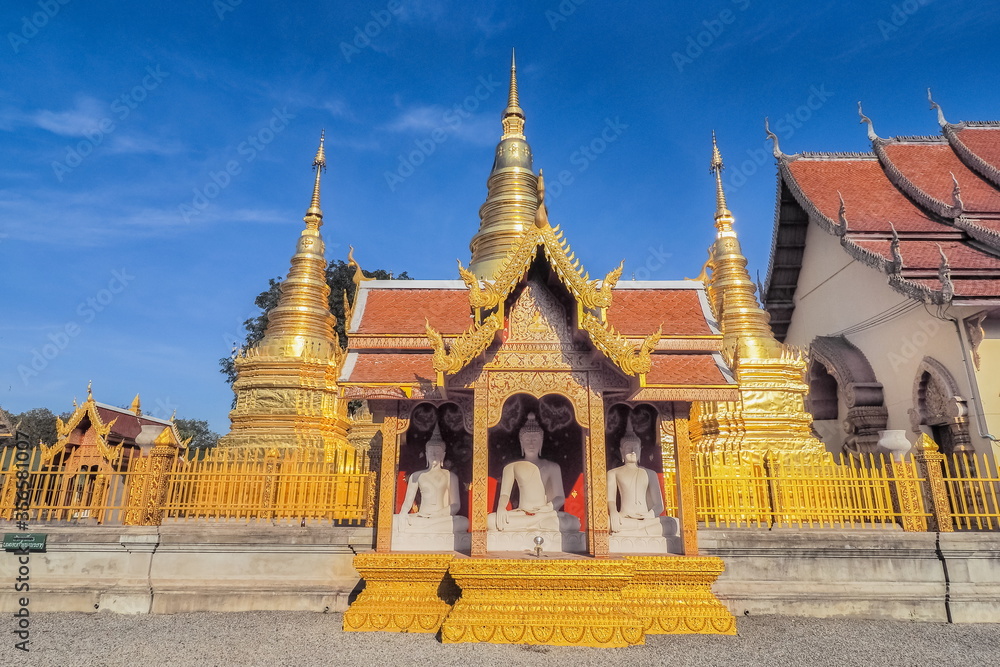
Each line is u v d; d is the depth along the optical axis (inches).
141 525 428.8
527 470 399.2
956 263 668.1
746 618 400.2
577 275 362.0
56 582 414.9
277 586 415.5
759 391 713.6
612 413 433.1
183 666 295.3
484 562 335.6
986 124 962.7
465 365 348.2
